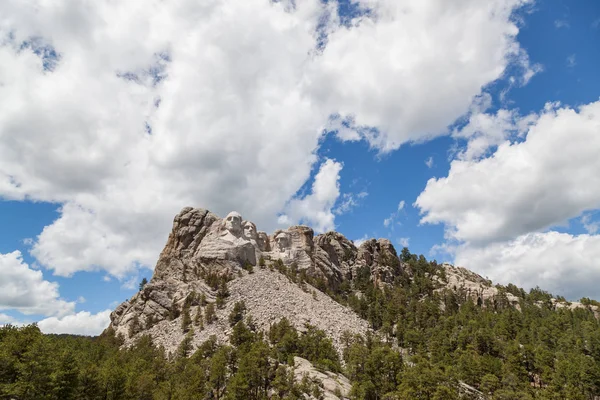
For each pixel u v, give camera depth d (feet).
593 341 542.57
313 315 581.12
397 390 389.80
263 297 593.42
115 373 337.31
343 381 409.08
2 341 324.60
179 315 578.25
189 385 357.41
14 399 275.59
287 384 355.36
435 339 556.92
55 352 335.88
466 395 403.34
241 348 418.10
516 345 524.52
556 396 402.31
